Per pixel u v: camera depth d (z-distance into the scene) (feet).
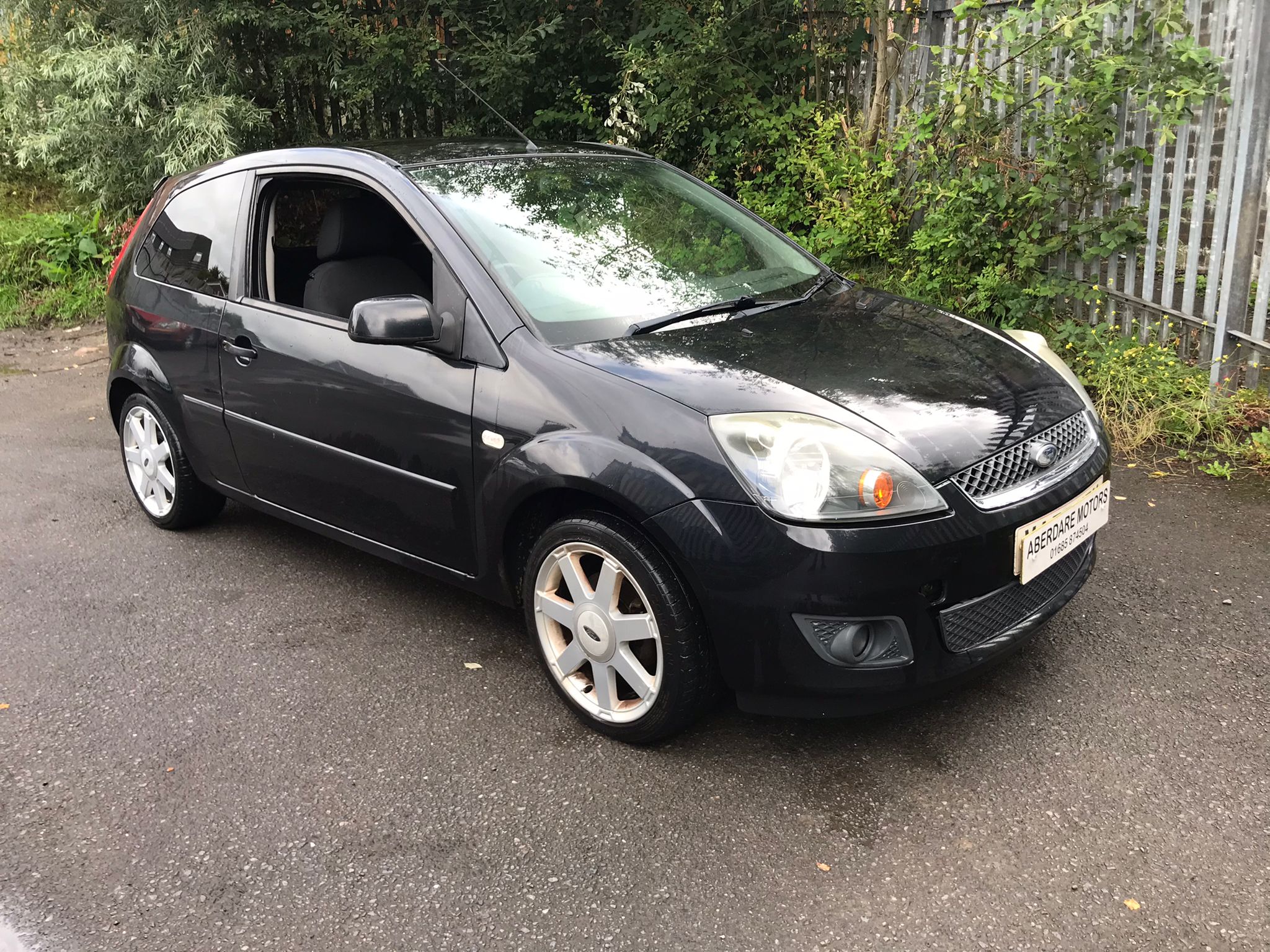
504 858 8.05
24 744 9.71
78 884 7.84
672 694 8.83
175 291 13.55
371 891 7.72
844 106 23.90
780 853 8.01
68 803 8.82
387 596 12.77
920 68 22.08
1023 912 7.30
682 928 7.27
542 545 9.50
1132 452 16.55
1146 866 7.71
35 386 23.76
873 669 8.23
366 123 30.58
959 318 11.49
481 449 9.66
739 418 8.43
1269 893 7.38
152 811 8.69
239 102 28.68
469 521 10.03
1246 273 16.87
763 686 8.44
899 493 8.10
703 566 8.27
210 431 13.14
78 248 30.94
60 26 30.09
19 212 34.86
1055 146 18.66
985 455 8.62
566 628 9.74
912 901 7.45
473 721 9.96
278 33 28.66
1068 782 8.73
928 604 8.26
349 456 11.10
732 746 9.43
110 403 15.31
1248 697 9.86
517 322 9.75
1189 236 17.93
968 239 19.53
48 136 29.07
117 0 28.78
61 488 16.97
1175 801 8.43
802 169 23.21
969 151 19.85
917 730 9.57
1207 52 16.37
